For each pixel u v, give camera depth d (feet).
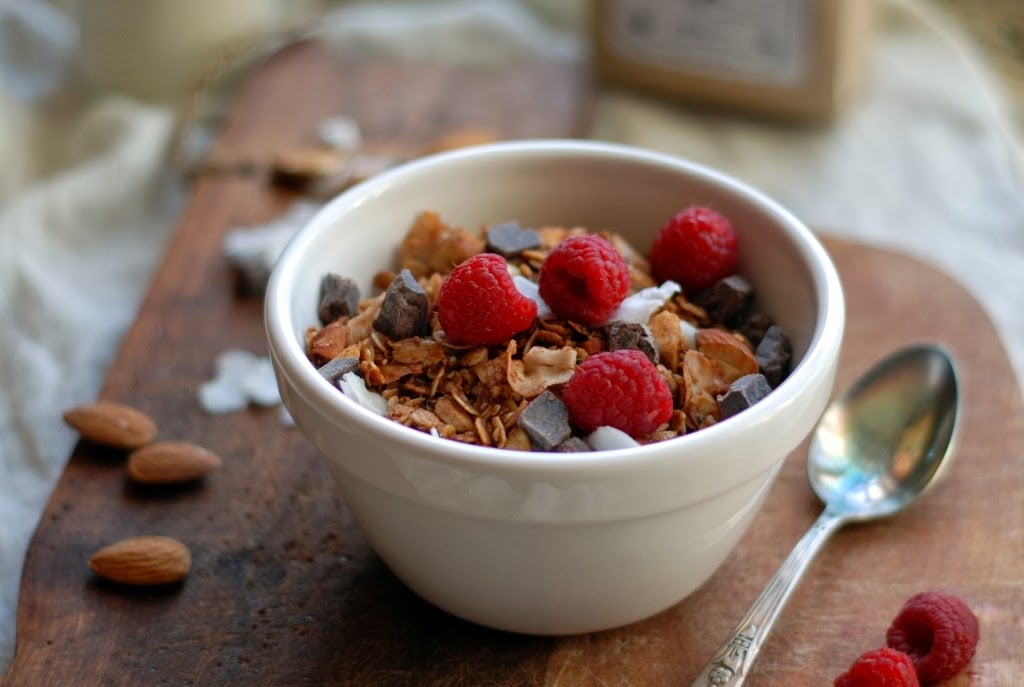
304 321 1.40
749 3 2.14
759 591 1.40
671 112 2.26
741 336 1.44
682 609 1.38
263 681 1.33
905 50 2.43
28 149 2.22
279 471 1.52
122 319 1.90
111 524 1.47
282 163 1.92
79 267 1.98
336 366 1.35
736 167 2.16
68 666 1.34
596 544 1.26
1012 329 1.93
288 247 1.40
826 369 1.30
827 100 2.19
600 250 1.37
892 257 1.76
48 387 1.79
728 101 2.25
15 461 1.73
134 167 2.06
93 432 1.53
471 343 1.37
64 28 2.39
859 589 1.39
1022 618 1.36
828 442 1.52
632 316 1.39
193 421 1.58
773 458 1.27
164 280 1.76
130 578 1.40
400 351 1.38
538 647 1.35
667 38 2.21
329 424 1.26
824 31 2.13
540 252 1.47
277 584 1.41
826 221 2.08
